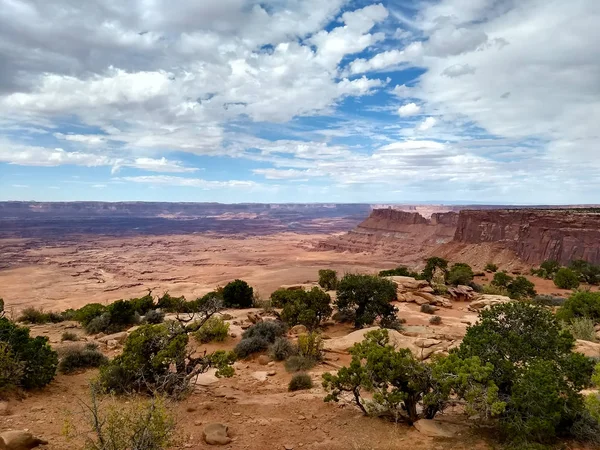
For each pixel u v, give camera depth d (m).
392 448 8.92
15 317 32.16
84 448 7.42
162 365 12.72
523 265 95.50
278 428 10.45
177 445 9.23
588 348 18.72
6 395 11.59
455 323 26.06
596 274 64.62
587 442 9.07
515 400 9.19
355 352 11.48
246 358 18.83
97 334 24.17
